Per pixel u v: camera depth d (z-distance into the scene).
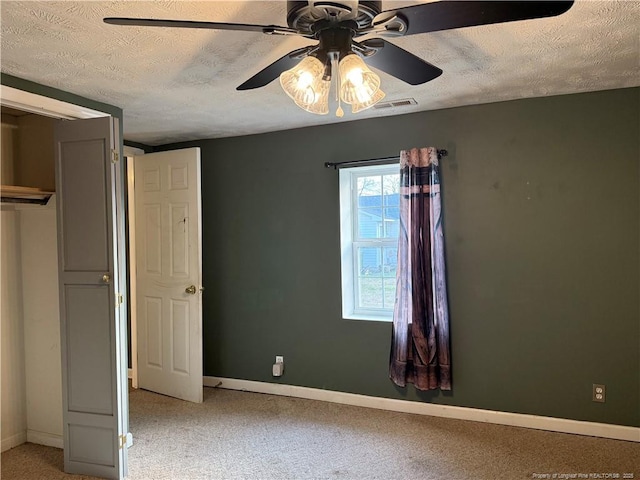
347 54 1.43
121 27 1.88
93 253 2.62
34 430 3.10
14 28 1.88
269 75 1.80
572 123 2.95
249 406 3.63
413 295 3.24
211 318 4.17
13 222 3.11
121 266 2.69
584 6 1.75
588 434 2.94
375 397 3.53
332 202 3.66
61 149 2.68
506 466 2.59
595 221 2.91
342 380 3.65
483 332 3.19
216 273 4.14
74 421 2.65
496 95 2.97
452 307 3.26
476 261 3.20
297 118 3.45
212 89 2.72
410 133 3.37
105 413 2.58
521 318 3.10
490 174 3.15
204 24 1.38
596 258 2.92
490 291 3.17
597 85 2.78
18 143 3.20
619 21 1.88
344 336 3.63
